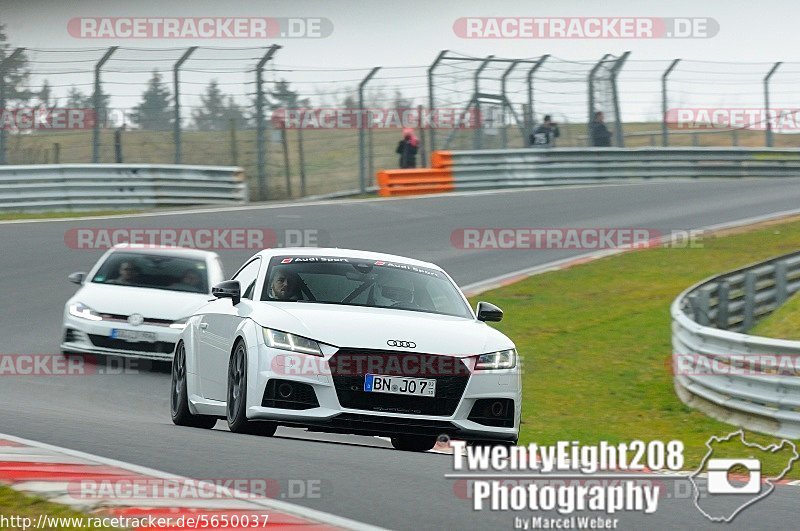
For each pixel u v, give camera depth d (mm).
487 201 94875
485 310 29469
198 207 89312
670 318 55031
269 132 94562
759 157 117625
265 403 25594
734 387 37469
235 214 85500
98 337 44000
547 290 63188
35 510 16562
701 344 40250
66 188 84312
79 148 89688
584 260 72375
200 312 31219
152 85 91125
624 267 69688
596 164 108688
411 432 25453
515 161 104500
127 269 47656
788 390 35094
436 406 25500
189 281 47281
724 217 87312
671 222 85250
